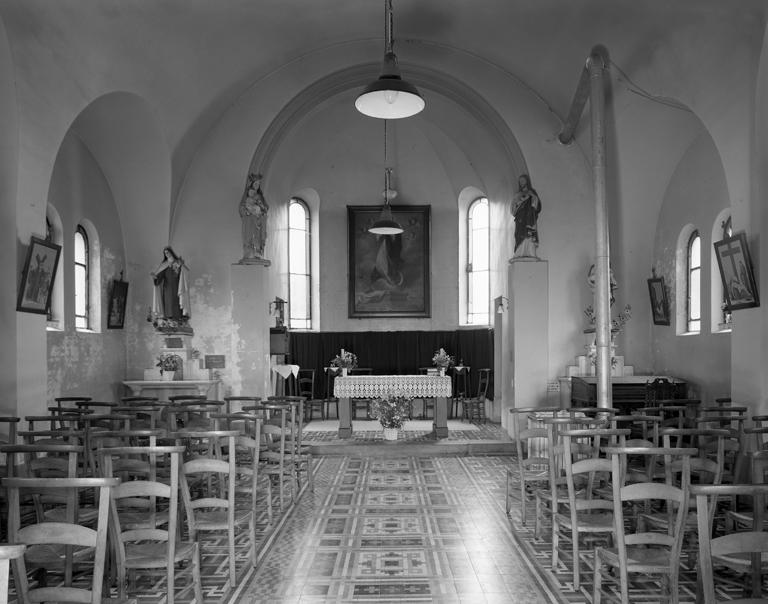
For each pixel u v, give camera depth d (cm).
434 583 673
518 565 724
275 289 1758
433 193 2139
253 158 1559
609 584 660
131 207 1545
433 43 1503
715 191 1290
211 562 739
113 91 1261
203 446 958
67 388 1320
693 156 1371
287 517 933
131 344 1576
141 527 632
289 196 1975
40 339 1122
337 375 1770
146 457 923
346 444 1473
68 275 1348
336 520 916
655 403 1249
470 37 1443
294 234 2120
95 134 1407
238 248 1555
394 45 1509
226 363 1541
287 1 1276
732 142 1063
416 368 2106
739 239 1017
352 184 2142
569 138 1511
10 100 1049
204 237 1555
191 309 1545
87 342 1402
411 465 1334
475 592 648
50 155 1133
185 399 1164
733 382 1066
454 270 2136
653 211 1497
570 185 1546
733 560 552
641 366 1523
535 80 1506
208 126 1550
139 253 1579
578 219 1543
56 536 404
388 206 1862
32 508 928
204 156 1562
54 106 1128
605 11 1186
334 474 1244
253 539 728
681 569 691
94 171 1460
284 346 1667
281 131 1575
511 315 1566
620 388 1316
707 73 1084
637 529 670
